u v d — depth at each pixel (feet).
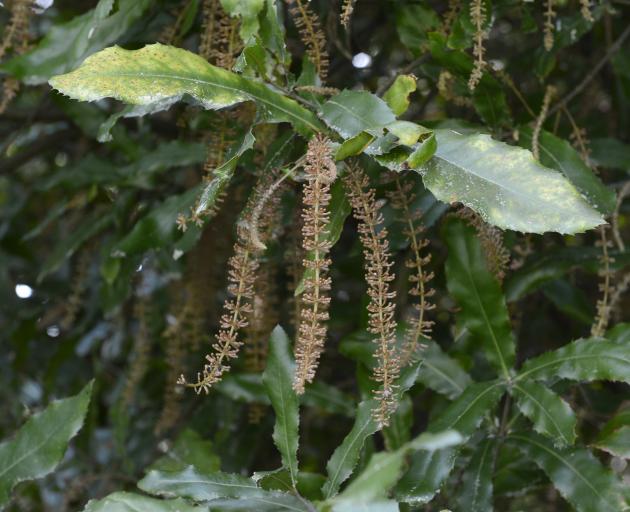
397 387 3.15
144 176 4.19
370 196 3.10
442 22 3.78
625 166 3.85
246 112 3.45
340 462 3.28
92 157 4.29
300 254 3.66
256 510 3.22
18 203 5.08
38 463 3.42
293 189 3.58
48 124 4.78
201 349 4.58
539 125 3.59
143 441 4.63
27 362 5.14
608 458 4.09
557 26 3.88
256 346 3.84
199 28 3.98
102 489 4.42
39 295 5.04
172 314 4.36
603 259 3.55
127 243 3.84
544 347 4.69
